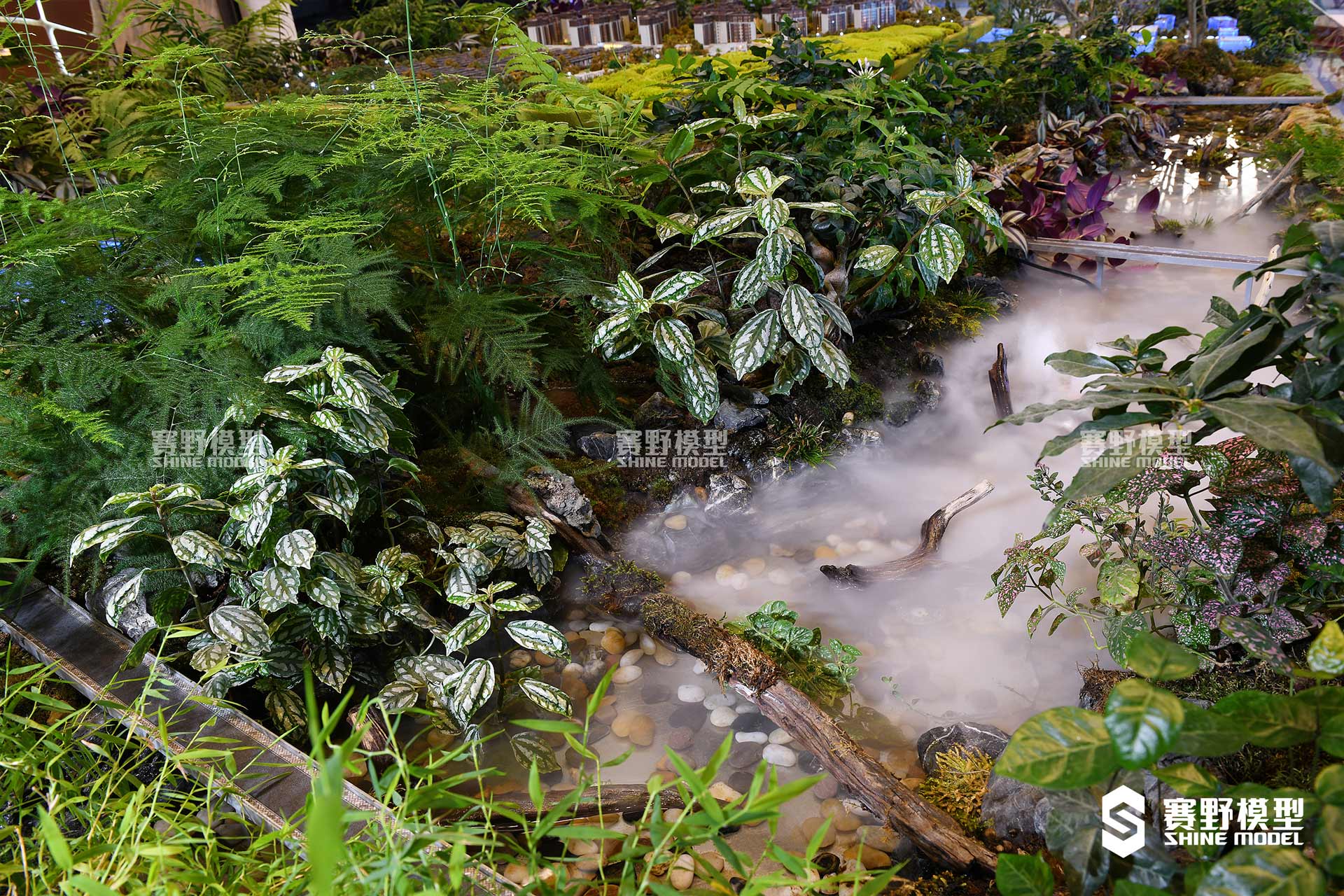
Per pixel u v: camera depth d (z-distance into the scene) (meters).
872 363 3.52
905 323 3.73
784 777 2.00
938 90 4.51
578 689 2.31
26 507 2.18
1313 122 5.78
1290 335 1.48
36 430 2.24
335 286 2.26
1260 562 1.72
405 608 2.13
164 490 1.91
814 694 2.22
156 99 3.41
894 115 3.89
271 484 1.99
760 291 2.80
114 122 3.42
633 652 2.44
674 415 3.13
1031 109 6.37
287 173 2.67
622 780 2.02
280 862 1.37
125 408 2.30
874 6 8.44
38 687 1.98
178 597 2.11
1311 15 8.11
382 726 2.01
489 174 2.64
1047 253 4.46
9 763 1.52
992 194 4.46
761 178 2.83
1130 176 5.96
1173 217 5.16
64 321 2.35
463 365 2.68
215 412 2.16
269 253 2.39
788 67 4.19
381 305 2.35
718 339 3.09
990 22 9.12
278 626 2.05
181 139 2.96
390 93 2.94
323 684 2.11
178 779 1.82
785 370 3.06
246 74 4.96
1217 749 1.10
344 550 2.22
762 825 1.89
